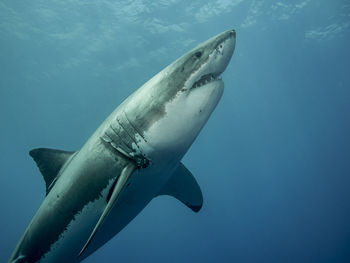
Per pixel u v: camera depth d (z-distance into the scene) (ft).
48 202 9.29
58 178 9.74
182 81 7.47
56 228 9.03
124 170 7.30
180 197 12.68
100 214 8.29
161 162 7.76
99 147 8.18
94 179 8.11
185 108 7.38
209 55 7.45
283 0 57.00
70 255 9.41
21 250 9.94
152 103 7.59
